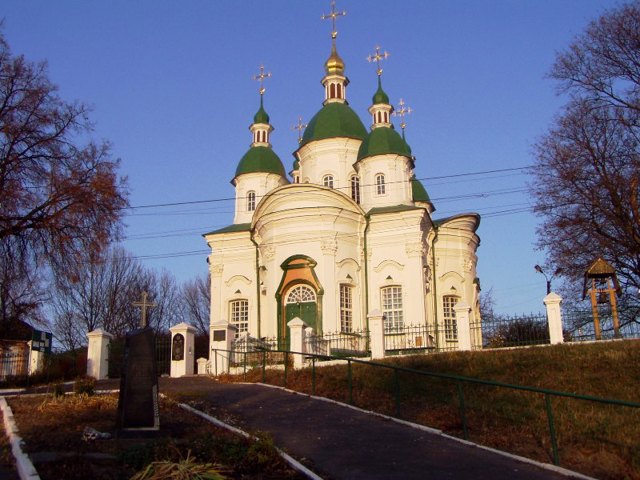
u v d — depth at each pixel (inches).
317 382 748.6
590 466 434.9
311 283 1240.8
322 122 1535.4
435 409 596.1
